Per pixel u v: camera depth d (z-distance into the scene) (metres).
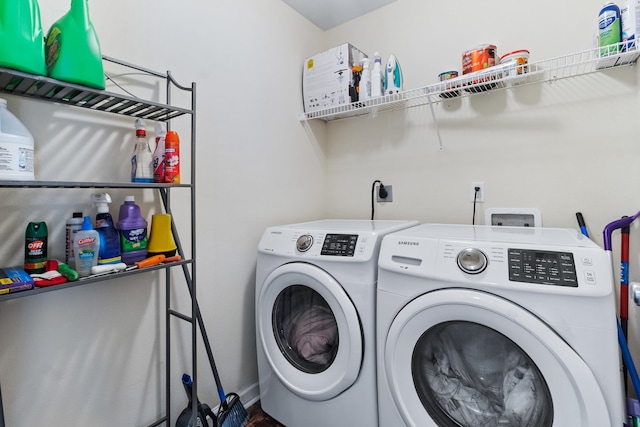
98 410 1.10
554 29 1.40
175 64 1.31
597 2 1.32
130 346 1.18
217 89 1.47
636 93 1.25
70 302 1.04
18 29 0.72
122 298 1.16
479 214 1.61
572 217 1.38
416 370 1.05
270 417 1.51
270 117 1.76
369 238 1.20
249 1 1.64
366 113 2.00
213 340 1.47
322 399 1.25
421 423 1.01
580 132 1.36
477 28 1.60
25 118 0.94
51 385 0.99
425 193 1.78
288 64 1.88
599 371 0.77
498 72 1.30
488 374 0.97
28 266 0.86
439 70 1.72
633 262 1.25
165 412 1.29
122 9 1.15
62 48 0.80
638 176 1.25
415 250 1.05
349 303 1.17
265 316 1.42
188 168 1.36
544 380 0.82
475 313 0.89
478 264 0.92
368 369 1.15
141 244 1.06
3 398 0.91
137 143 1.09
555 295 0.81
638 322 1.23
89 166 1.07
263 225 1.72
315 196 2.09
